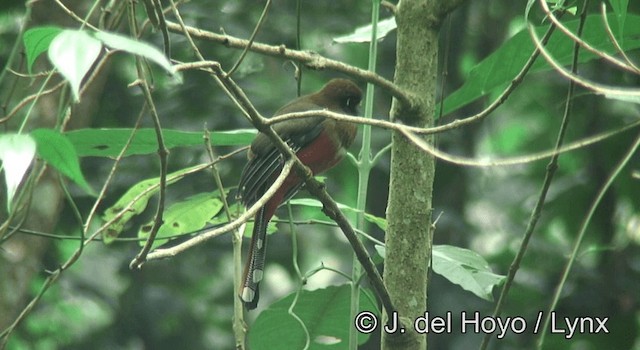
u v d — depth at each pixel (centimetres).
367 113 693
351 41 764
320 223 705
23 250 1238
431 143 638
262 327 743
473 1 1515
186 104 1367
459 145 1426
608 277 1216
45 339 1508
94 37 373
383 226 721
